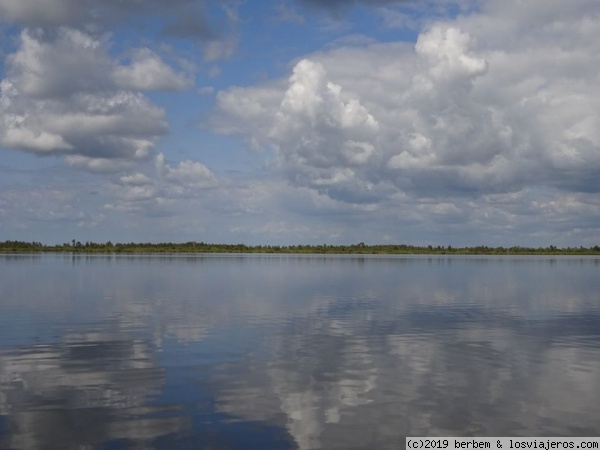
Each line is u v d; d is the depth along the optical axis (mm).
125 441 14711
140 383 20062
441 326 33500
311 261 166875
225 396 18547
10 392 18938
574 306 44469
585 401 18219
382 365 22969
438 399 18328
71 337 29156
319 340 28547
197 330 31531
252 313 39031
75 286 61375
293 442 14758
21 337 29172
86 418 16391
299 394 18797
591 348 26688
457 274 91688
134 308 41531
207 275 83625
